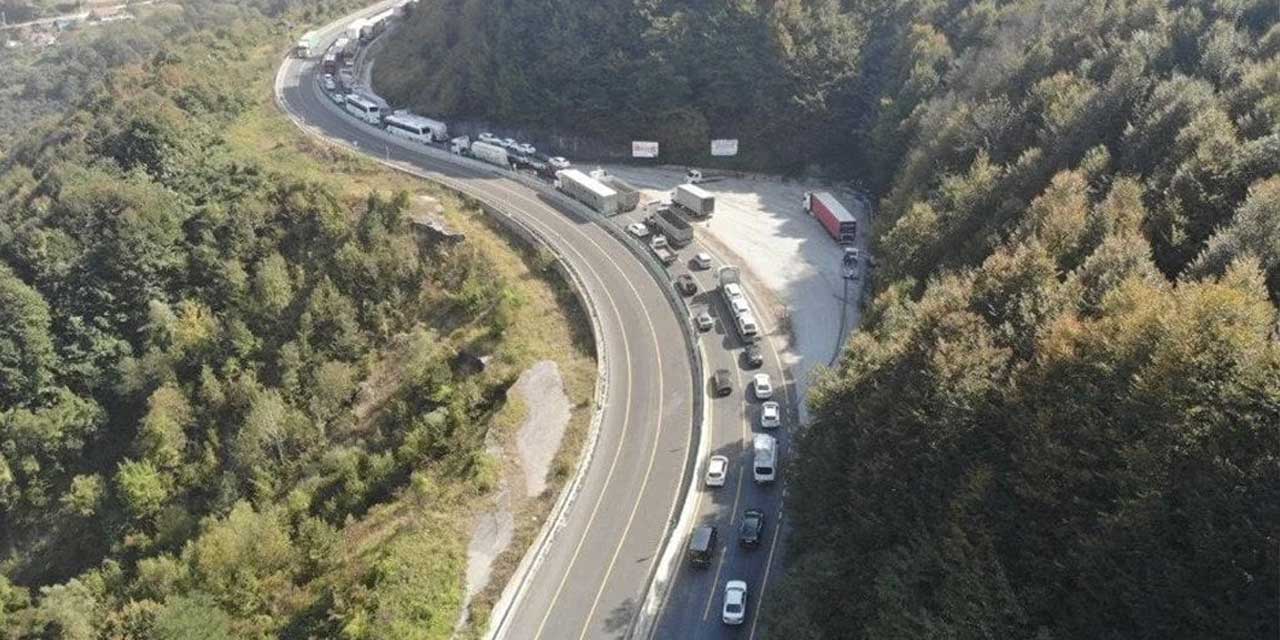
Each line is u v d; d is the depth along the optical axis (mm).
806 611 47094
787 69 124188
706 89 128625
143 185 100000
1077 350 42750
